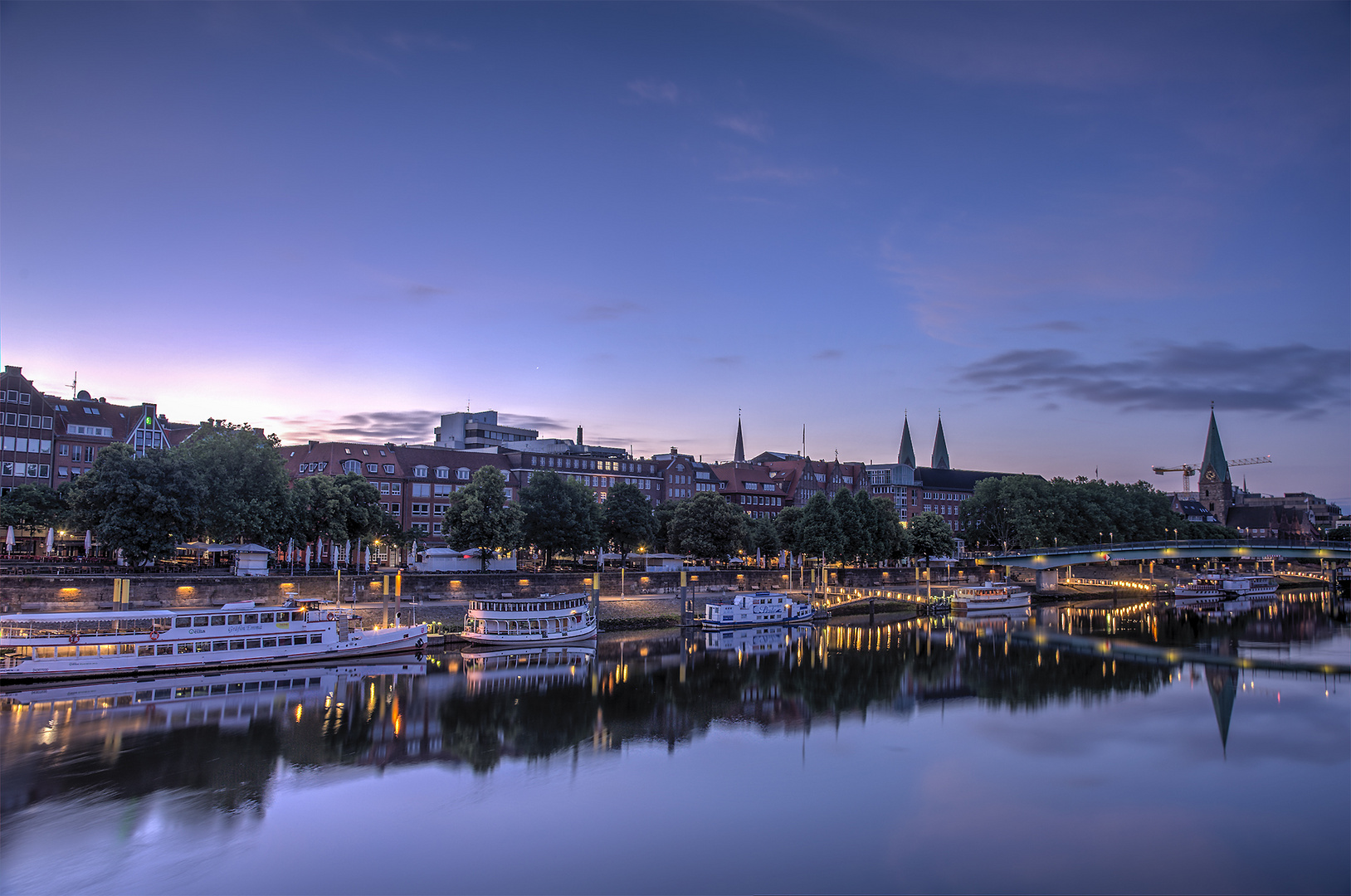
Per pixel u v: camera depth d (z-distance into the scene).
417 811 52.00
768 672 96.56
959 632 135.25
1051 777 59.00
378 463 184.62
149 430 156.88
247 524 109.62
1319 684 89.50
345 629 95.81
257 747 62.53
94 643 82.81
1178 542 194.25
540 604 114.12
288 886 42.66
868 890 43.16
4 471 140.62
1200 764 61.72
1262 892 43.22
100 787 53.84
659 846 47.66
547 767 60.34
